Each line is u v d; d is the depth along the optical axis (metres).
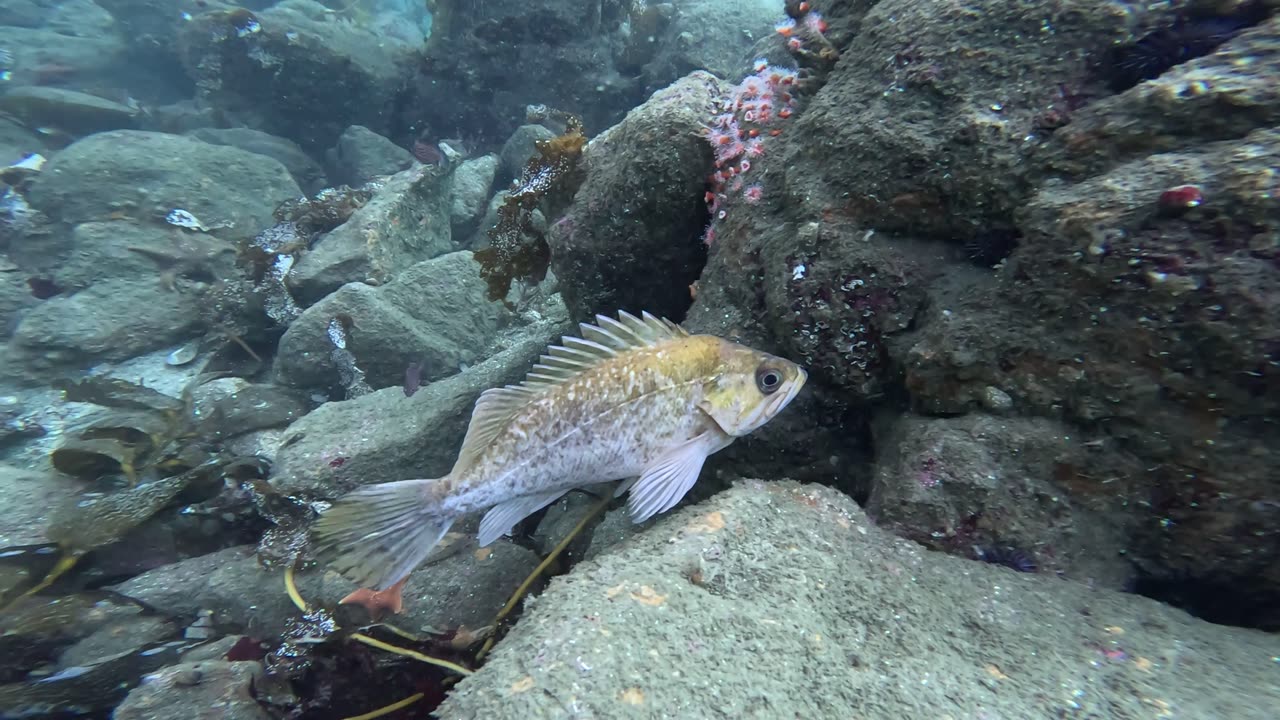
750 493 0.45
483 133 2.09
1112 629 0.37
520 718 0.30
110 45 2.81
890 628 0.37
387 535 0.42
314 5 2.82
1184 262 0.35
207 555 0.72
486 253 0.84
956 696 0.33
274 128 2.15
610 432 0.43
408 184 1.43
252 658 0.59
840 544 0.42
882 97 0.48
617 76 1.95
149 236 1.44
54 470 0.82
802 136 0.52
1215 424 0.36
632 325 0.45
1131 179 0.38
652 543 0.41
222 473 0.79
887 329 0.48
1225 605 0.41
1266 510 0.36
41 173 1.58
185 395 1.06
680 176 0.63
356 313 1.09
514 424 0.42
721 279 0.58
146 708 0.53
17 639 0.62
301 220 1.46
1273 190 0.33
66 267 1.37
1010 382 0.42
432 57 2.01
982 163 0.44
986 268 0.46
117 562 0.71
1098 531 0.41
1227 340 0.34
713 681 0.33
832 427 0.53
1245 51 0.38
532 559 0.63
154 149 1.60
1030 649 0.36
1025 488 0.41
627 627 0.35
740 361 0.44
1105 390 0.39
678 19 1.85
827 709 0.32
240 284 1.29
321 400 1.08
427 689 0.53
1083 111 0.42
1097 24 0.43
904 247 0.48
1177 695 0.33
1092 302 0.38
